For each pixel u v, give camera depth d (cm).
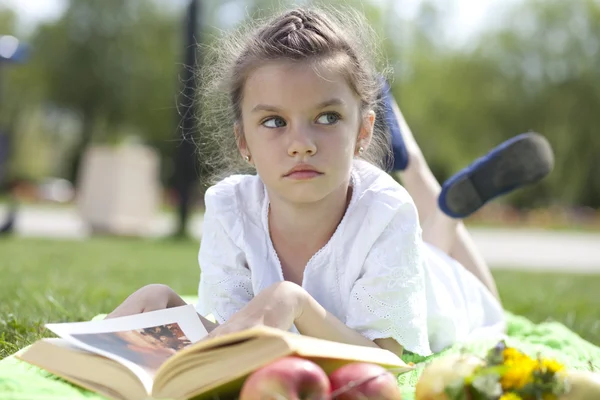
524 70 2331
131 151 1161
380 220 225
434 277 263
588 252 1288
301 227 230
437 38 2489
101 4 2495
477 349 258
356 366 170
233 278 240
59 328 193
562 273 814
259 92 215
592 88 2247
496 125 2338
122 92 2500
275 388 155
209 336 185
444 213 316
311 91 210
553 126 2292
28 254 728
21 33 2675
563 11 2288
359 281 224
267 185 221
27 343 265
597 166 2280
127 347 191
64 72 2489
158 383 173
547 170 326
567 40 2289
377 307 222
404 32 2289
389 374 171
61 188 2900
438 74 2398
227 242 241
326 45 217
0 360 233
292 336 171
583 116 2258
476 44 2400
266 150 214
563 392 161
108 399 188
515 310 446
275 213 233
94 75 2494
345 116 215
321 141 210
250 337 167
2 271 542
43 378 202
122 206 1155
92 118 2558
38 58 2486
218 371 168
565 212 2469
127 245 929
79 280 500
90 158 1175
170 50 2502
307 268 231
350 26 248
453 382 162
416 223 231
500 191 320
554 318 413
